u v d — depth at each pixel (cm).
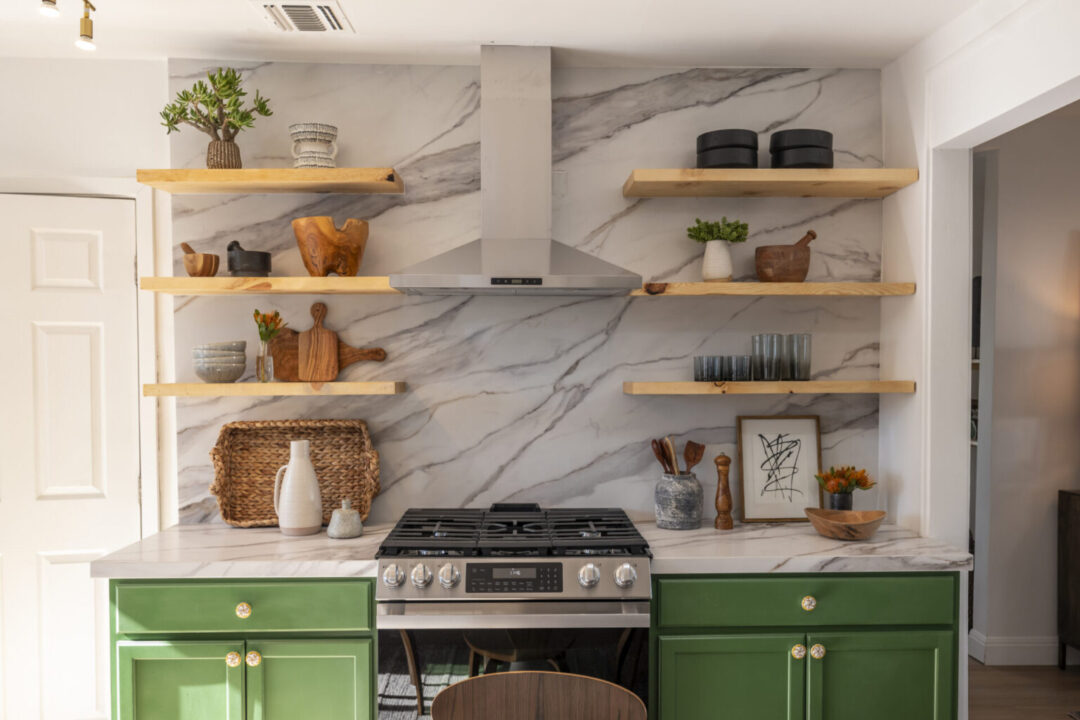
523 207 274
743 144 268
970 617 385
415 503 290
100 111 286
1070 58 197
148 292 288
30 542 283
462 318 290
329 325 288
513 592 224
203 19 248
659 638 231
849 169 269
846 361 299
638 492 294
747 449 293
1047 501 369
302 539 258
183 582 229
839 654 236
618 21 252
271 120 285
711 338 295
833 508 277
